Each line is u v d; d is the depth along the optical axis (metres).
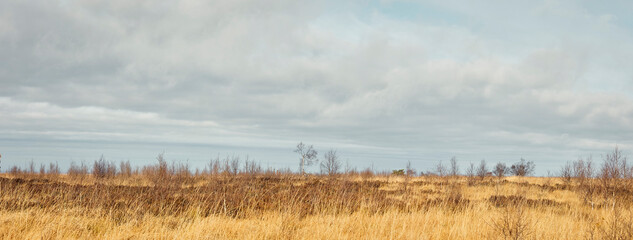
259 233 9.34
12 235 8.42
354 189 20.56
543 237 9.11
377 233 9.58
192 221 11.06
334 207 13.19
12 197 12.48
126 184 22.48
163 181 19.19
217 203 13.23
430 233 9.73
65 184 19.59
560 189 23.95
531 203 15.84
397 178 32.94
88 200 13.16
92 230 9.46
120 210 11.53
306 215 12.13
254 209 13.20
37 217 9.77
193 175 28.25
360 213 12.08
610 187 16.70
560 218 11.98
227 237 9.08
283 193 17.17
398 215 11.95
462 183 28.06
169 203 13.52
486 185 27.17
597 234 9.30
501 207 13.84
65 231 8.98
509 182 29.34
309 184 23.77
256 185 21.70
